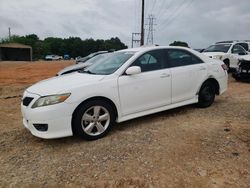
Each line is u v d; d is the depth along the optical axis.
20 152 4.16
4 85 12.84
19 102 8.02
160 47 5.55
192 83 5.83
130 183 3.19
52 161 3.82
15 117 6.23
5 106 7.47
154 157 3.79
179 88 5.60
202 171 3.39
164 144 4.22
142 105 5.06
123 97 4.78
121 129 4.98
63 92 4.20
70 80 4.68
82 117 4.35
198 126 5.01
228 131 4.69
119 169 3.51
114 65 5.09
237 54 13.46
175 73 5.49
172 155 3.84
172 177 3.28
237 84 10.16
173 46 5.77
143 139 4.46
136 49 5.47
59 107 4.14
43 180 3.33
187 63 5.84
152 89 5.14
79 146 4.29
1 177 3.44
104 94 4.53
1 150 4.26
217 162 3.60
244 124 5.04
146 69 5.16
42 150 4.20
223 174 3.31
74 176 3.39
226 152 3.88
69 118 4.24
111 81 4.66
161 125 5.13
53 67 28.17
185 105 6.14
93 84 4.47
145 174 3.36
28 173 3.51
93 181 3.27
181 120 5.40
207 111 6.00
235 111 5.96
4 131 5.19
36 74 19.41
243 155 3.78
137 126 5.12
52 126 4.13
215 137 4.44
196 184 3.13
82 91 4.33
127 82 4.82
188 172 3.38
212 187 3.06
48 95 4.18
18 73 20.55
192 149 4.00
